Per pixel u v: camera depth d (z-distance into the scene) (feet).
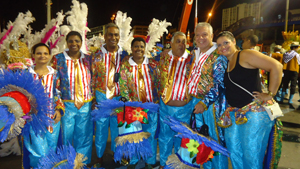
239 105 7.97
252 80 7.68
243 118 7.80
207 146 7.83
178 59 9.76
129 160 10.87
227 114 8.35
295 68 21.67
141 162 11.11
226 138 8.54
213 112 8.99
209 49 8.84
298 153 11.55
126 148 9.08
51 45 12.14
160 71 10.03
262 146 7.97
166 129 9.93
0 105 6.29
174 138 10.18
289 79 22.11
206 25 8.77
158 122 10.18
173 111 9.76
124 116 9.02
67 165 7.80
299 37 25.84
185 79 9.70
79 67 9.62
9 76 6.93
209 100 8.77
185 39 9.58
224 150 7.64
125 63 9.91
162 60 10.01
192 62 9.57
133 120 8.98
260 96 7.46
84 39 11.48
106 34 10.11
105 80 10.09
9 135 6.67
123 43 12.67
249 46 12.17
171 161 8.59
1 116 6.13
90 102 9.95
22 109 6.65
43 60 8.64
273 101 7.69
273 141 8.09
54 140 9.08
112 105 9.08
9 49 10.12
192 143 8.11
